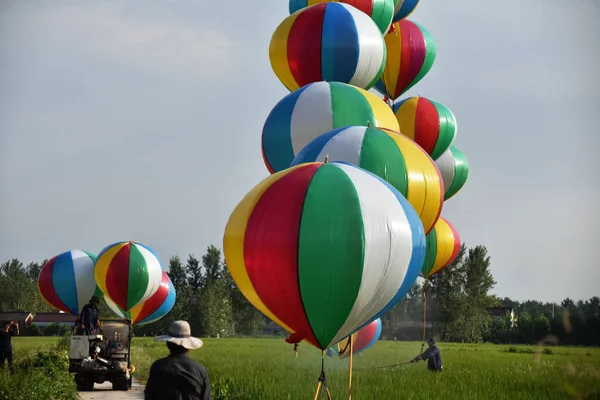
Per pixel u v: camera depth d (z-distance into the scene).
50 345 45.62
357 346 24.06
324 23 22.42
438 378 25.28
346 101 20.44
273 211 13.70
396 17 26.81
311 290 13.45
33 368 22.22
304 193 13.71
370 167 17.66
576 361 18.41
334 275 13.37
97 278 33.03
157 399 9.83
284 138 20.67
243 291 14.66
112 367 23.78
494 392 21.20
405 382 23.66
